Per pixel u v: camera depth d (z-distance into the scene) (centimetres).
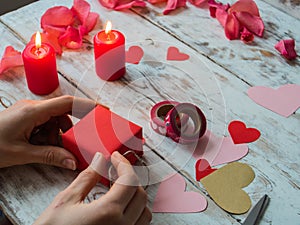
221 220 38
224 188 40
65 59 51
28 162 41
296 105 47
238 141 44
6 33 54
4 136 40
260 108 47
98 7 57
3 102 47
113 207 36
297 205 39
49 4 58
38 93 48
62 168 42
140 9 57
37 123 42
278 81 49
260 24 55
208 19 56
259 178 41
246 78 50
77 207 36
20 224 38
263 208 39
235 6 56
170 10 57
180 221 38
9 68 50
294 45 53
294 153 43
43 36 51
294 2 59
